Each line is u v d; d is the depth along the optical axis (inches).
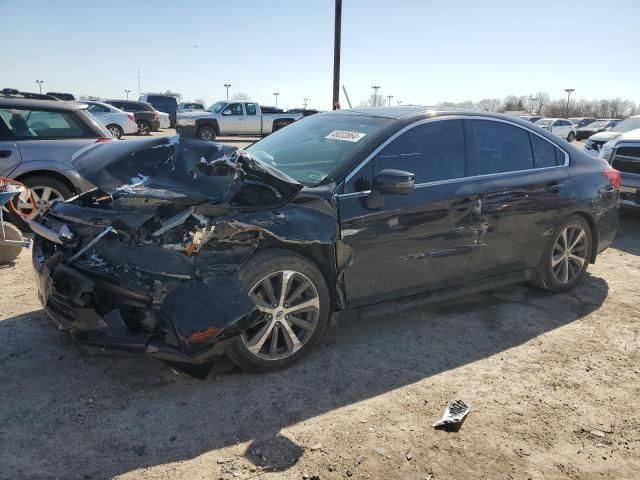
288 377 135.5
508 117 184.5
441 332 165.6
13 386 126.4
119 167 136.6
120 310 124.3
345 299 146.8
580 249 202.8
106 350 126.3
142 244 123.4
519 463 107.7
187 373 120.6
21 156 261.9
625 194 313.3
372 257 147.7
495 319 177.0
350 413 121.8
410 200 152.1
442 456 108.7
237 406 122.4
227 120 987.3
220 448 108.4
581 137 1574.8
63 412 117.7
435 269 161.8
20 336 150.3
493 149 176.9
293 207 134.7
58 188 271.4
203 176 130.6
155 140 144.6
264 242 130.1
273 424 116.6
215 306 118.2
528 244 183.3
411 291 159.2
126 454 105.6
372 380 136.2
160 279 119.5
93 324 124.9
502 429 118.4
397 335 162.4
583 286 212.4
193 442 109.9
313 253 138.6
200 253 121.4
